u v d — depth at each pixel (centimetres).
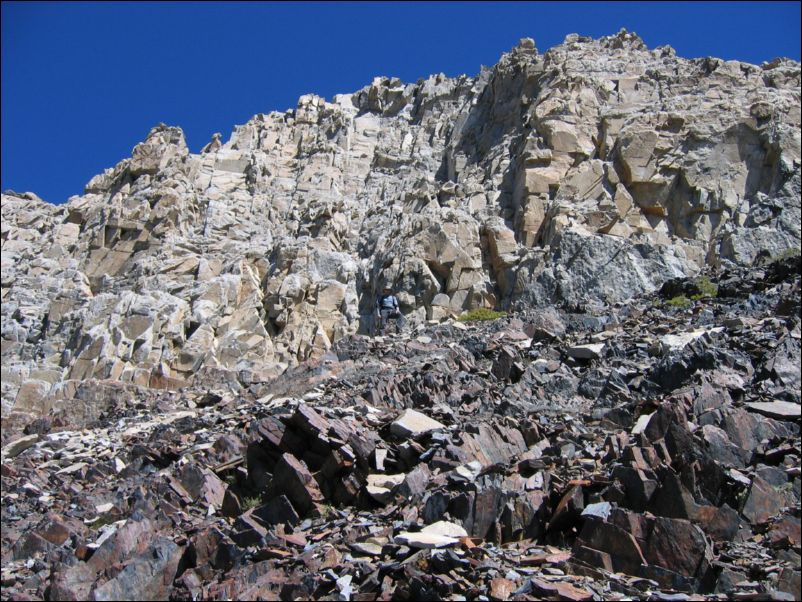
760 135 4047
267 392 3144
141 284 4297
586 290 3653
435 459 1870
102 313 4200
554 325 3145
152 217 4653
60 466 2714
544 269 3753
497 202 4209
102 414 3403
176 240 4562
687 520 1502
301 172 5125
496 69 4969
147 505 2002
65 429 3244
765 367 2089
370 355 3225
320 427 1933
